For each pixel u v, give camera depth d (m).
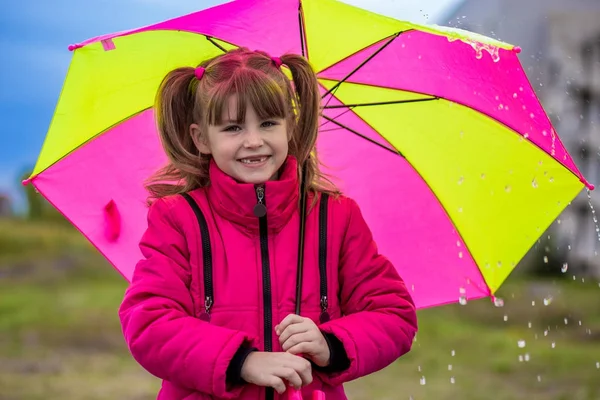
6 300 12.30
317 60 2.41
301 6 2.19
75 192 2.47
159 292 2.04
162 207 2.16
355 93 2.49
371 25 2.18
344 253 2.22
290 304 2.10
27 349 9.14
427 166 2.56
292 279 2.11
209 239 2.11
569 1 10.88
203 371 1.93
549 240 13.47
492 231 2.51
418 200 2.61
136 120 2.48
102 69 2.32
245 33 2.30
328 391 2.12
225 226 2.13
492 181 2.46
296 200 2.18
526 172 2.40
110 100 2.39
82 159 2.46
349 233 2.24
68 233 18.31
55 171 2.44
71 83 2.29
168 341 1.96
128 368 8.39
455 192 2.54
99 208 2.49
